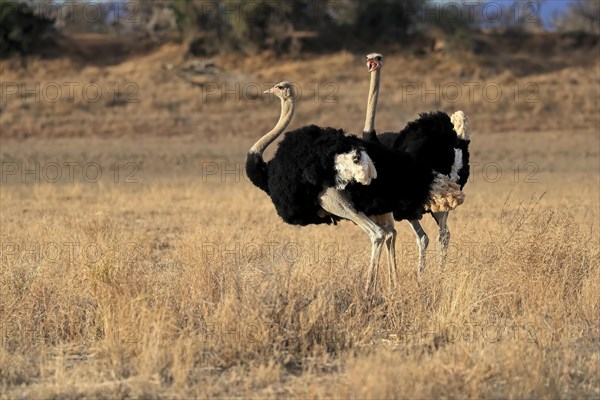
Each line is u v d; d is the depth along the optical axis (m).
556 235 29.03
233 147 101.88
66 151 96.38
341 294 25.89
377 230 28.02
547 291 26.59
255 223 47.22
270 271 27.14
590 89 123.75
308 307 23.72
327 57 135.88
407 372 19.88
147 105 113.25
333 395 19.05
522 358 20.94
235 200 60.38
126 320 23.03
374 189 27.95
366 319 25.05
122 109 112.00
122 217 50.44
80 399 19.48
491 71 132.38
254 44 136.50
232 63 132.50
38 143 100.94
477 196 62.47
